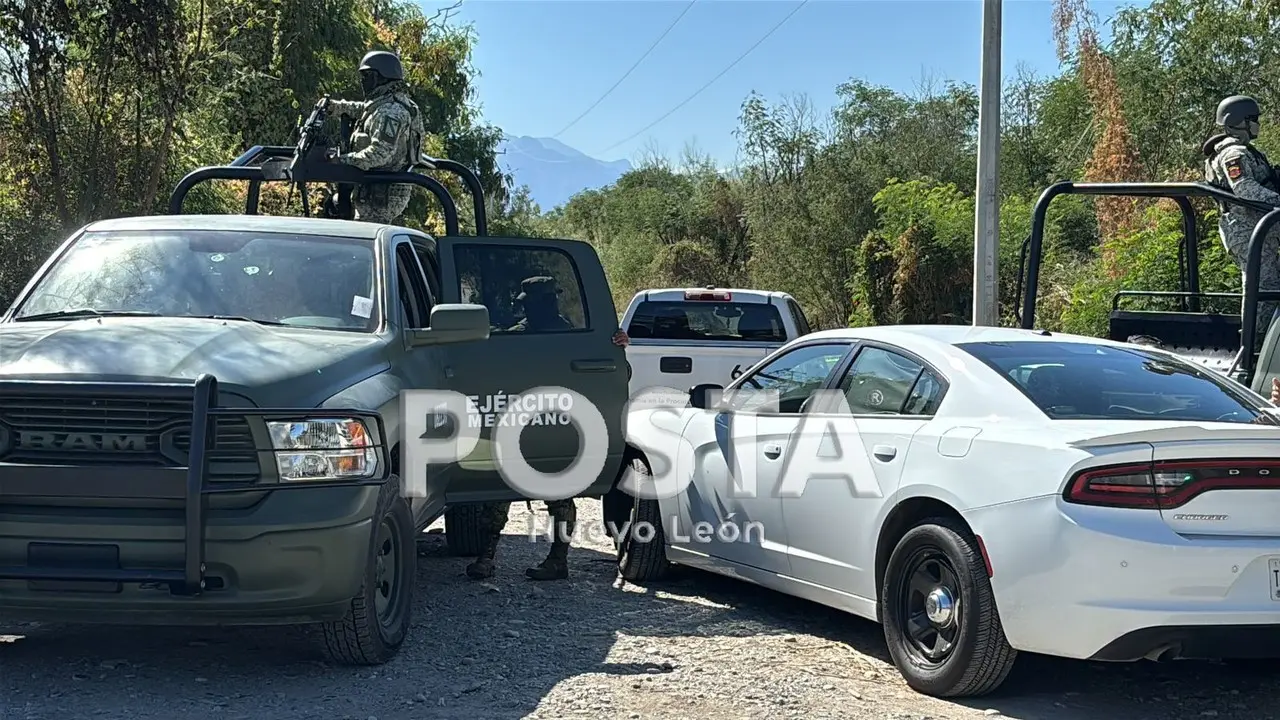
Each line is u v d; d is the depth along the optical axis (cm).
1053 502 493
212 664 559
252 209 952
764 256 3647
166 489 487
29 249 1290
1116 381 577
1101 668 595
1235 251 998
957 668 526
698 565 737
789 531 655
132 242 650
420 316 688
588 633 641
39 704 491
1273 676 587
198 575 482
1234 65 2175
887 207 2858
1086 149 2561
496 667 568
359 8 2662
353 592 518
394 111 891
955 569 529
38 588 491
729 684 549
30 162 1348
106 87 1351
